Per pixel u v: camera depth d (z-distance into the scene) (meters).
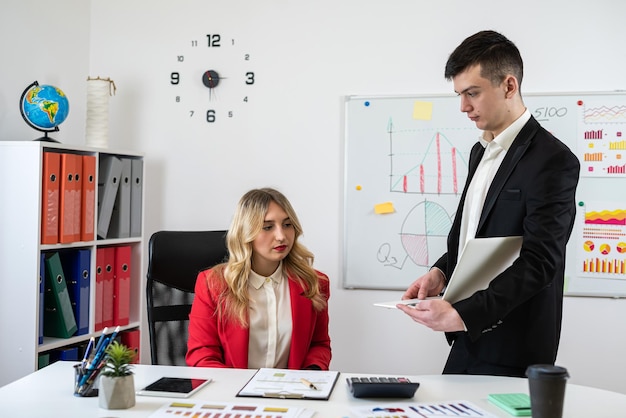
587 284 2.92
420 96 3.05
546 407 1.23
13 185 2.53
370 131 3.10
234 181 3.25
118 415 1.36
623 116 2.90
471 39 1.80
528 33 2.98
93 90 3.06
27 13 2.93
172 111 3.31
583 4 2.94
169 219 3.31
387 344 3.10
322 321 2.13
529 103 2.97
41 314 2.56
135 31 3.34
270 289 2.02
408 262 3.07
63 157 2.61
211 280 2.00
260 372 1.70
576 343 2.94
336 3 3.15
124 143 3.33
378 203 3.09
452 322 1.57
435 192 3.04
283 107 3.20
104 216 2.88
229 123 3.25
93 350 1.56
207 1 3.27
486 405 1.44
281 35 3.20
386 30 3.10
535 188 1.70
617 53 2.92
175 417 1.35
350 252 3.12
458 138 3.02
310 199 3.17
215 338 1.98
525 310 1.73
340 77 3.14
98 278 2.85
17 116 2.88
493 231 1.78
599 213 2.91
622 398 1.50
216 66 3.27
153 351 2.27
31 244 2.50
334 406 1.43
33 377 1.68
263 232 1.98
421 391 1.55
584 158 2.92
